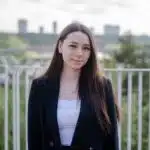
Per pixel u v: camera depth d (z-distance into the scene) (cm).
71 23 249
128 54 905
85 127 238
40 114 250
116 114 260
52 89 249
